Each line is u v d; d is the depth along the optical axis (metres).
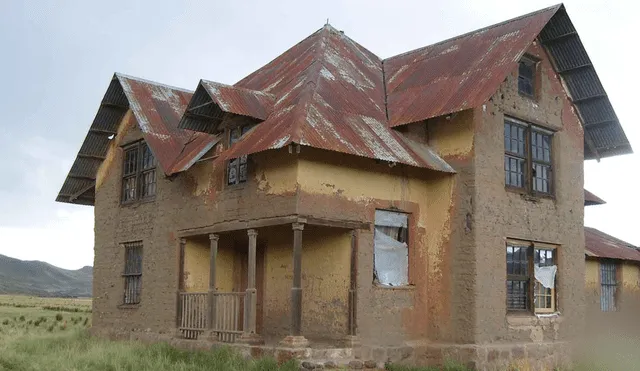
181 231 18.14
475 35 19.02
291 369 12.90
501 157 16.58
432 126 16.83
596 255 22.19
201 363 14.23
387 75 20.02
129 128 21.59
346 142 14.56
